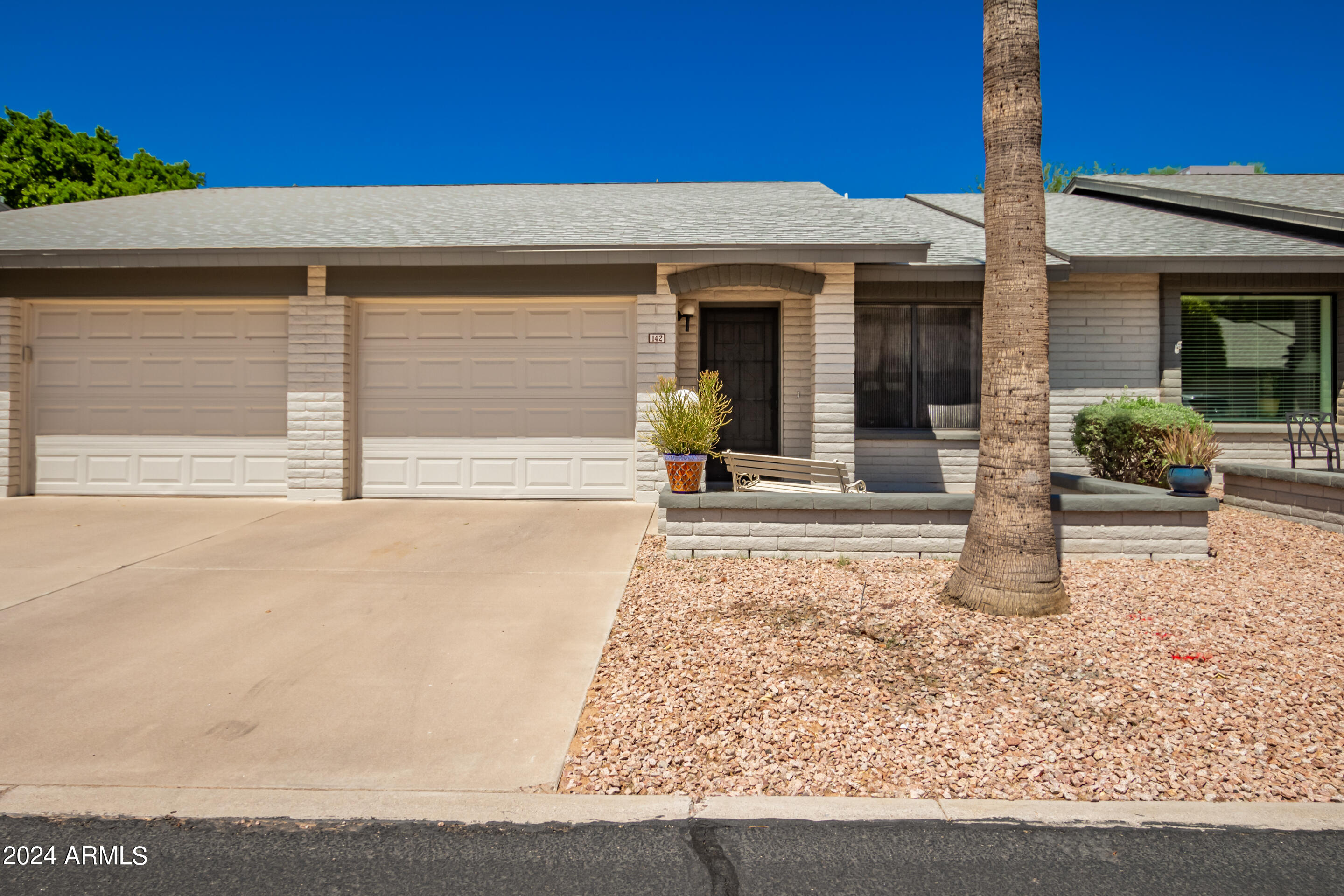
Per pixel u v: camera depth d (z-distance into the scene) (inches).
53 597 217.9
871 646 177.9
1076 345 416.2
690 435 274.8
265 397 375.6
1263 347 426.9
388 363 374.6
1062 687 155.6
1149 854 106.0
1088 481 306.8
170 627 195.8
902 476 422.3
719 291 392.5
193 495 377.4
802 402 397.1
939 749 132.4
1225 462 393.4
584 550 273.9
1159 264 379.6
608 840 110.3
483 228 386.6
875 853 106.7
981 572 204.4
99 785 123.6
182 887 100.0
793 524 262.2
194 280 365.7
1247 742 133.9
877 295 417.4
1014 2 196.1
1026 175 199.5
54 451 380.5
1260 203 452.1
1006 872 102.6
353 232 378.9
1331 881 100.3
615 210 433.7
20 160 918.4
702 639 183.9
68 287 368.5
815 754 131.8
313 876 102.2
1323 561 254.5
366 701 154.4
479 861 105.6
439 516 332.8
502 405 372.5
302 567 251.0
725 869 103.7
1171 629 188.7
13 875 101.9
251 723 145.1
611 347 369.7
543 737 140.0
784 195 486.3
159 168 1032.8
